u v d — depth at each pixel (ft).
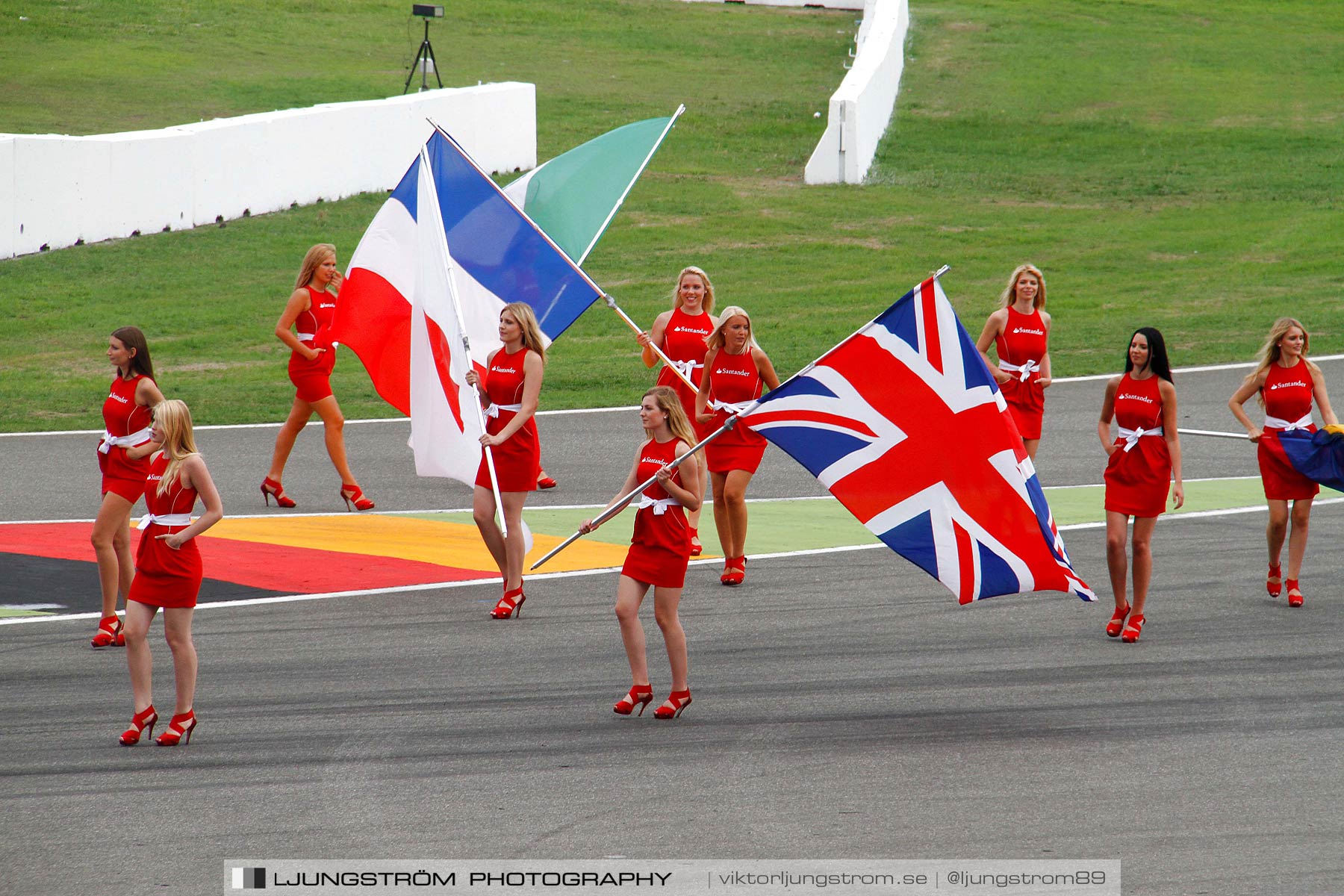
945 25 611.47
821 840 78.38
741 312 137.28
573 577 142.00
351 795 85.76
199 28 553.64
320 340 165.37
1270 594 131.44
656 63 555.28
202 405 235.81
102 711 102.42
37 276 317.22
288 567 144.46
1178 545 151.23
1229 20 624.18
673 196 396.98
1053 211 385.09
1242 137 455.63
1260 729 96.48
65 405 236.22
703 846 77.71
